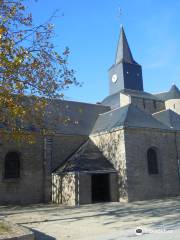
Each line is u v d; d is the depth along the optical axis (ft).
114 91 123.44
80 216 47.14
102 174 71.05
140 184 68.59
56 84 41.50
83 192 64.95
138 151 70.23
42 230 36.11
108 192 69.31
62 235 32.73
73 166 68.95
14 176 69.72
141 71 126.31
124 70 121.29
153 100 102.73
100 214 48.52
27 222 42.50
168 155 75.31
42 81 39.91
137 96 100.78
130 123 71.10
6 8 35.42
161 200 66.64
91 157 73.05
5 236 26.14
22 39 37.11
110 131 72.74
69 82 43.04
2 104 33.71
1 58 30.81
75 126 82.53
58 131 77.10
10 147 69.77
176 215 43.86
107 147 74.13
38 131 71.97
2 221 36.09
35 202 70.44
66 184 67.77
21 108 34.17
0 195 66.44
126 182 66.80
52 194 72.28
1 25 31.83
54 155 75.77
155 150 74.38
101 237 30.50
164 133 75.87
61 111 82.28
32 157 72.18
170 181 73.97
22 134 41.06
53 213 51.85
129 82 120.78
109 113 85.76
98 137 78.13
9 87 34.47
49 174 73.15
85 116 88.84
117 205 60.59
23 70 36.94
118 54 126.72
